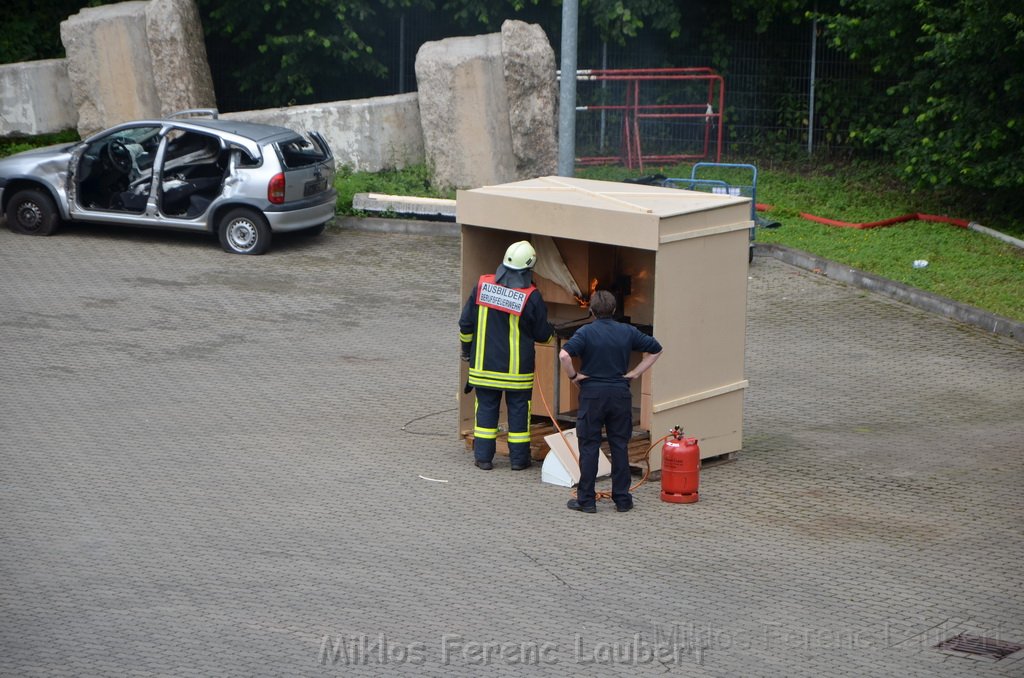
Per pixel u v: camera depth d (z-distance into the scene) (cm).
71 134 2209
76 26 2081
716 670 659
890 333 1403
